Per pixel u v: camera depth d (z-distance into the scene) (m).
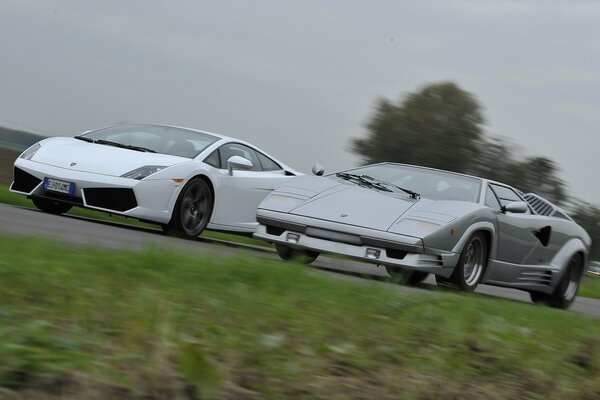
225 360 3.71
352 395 3.68
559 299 11.73
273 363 3.82
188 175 11.23
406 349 4.63
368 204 9.59
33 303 4.12
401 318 5.38
